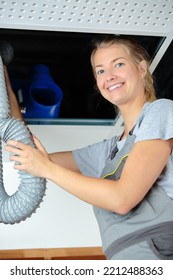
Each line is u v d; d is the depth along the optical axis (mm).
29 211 1341
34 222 2098
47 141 1889
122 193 1271
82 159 1681
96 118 1836
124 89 1497
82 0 1373
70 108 1833
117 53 1520
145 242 1334
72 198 2123
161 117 1361
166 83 1799
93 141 1917
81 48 1768
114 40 1542
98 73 1555
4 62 1617
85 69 1836
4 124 1337
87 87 1854
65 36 1709
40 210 2098
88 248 2131
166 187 1386
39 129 1822
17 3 1362
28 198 1316
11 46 1655
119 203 1274
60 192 2113
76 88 1863
